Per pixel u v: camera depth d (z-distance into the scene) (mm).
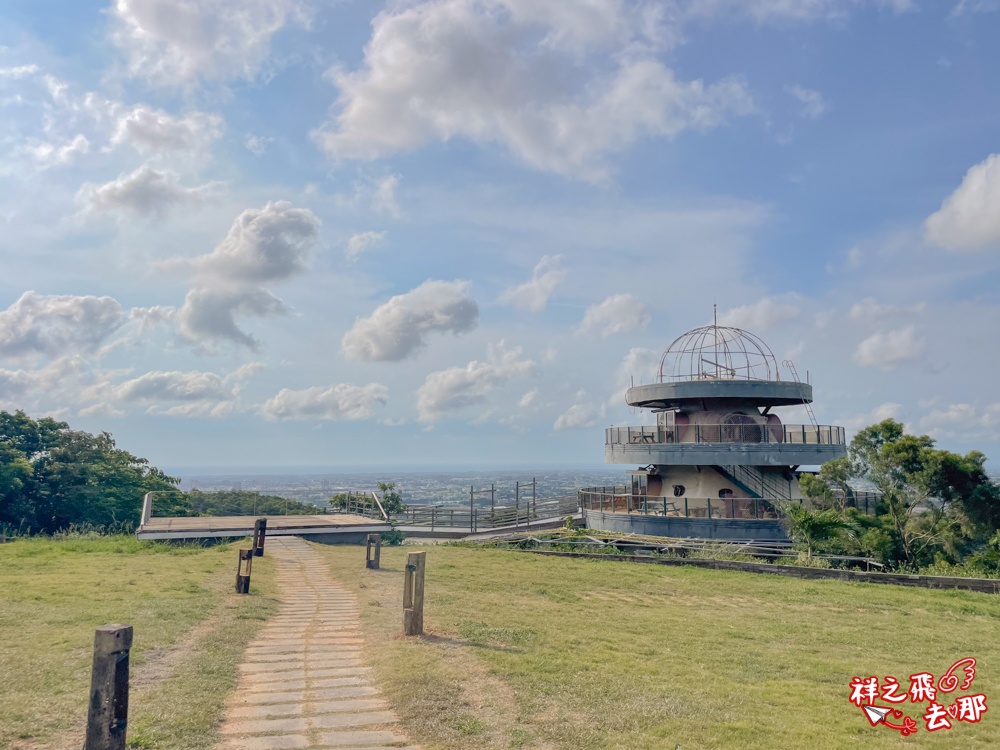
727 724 8945
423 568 13461
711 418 36594
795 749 8297
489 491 59844
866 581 22953
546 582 21875
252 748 7594
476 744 7902
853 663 13125
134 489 49906
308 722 8469
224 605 16312
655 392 37156
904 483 26812
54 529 46750
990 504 25703
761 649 14039
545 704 9398
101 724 6699
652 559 26969
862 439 28000
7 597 16016
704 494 36438
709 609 18594
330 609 16812
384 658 11375
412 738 8023
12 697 8766
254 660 11578
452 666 10914
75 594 16625
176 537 30812
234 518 39000
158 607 15203
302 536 34031
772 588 21766
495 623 14898
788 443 33938
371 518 40469
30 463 45438
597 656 12375
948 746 9023
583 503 39781
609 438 39938
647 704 9602
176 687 9562
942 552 26641
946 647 14812
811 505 30578
